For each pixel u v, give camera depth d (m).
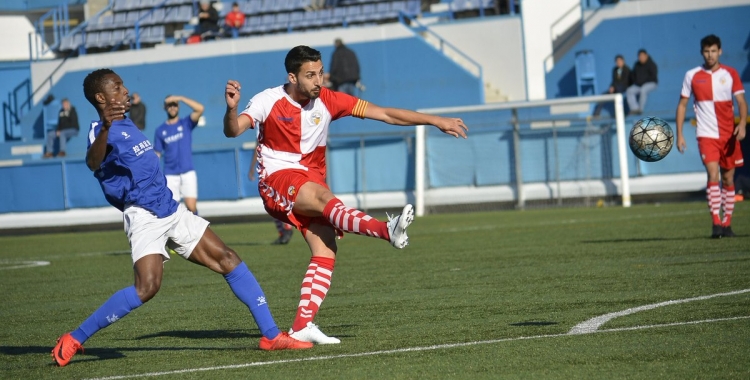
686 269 23.64
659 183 60.41
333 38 76.31
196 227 15.66
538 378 12.43
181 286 27.62
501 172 63.28
